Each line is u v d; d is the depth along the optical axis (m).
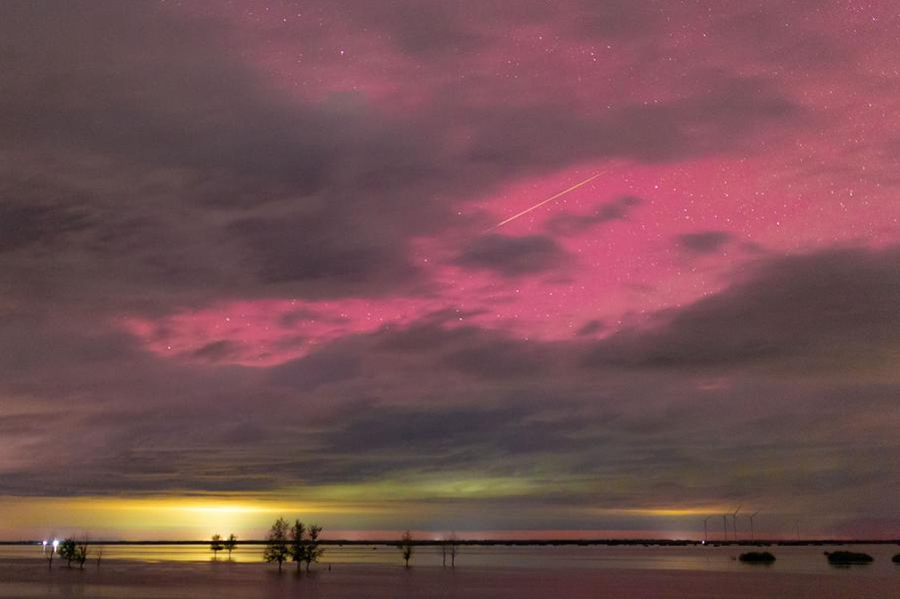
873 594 83.44
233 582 100.62
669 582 106.75
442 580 110.88
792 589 91.81
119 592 79.88
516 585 98.56
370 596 77.31
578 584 101.50
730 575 129.25
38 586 89.62
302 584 97.56
